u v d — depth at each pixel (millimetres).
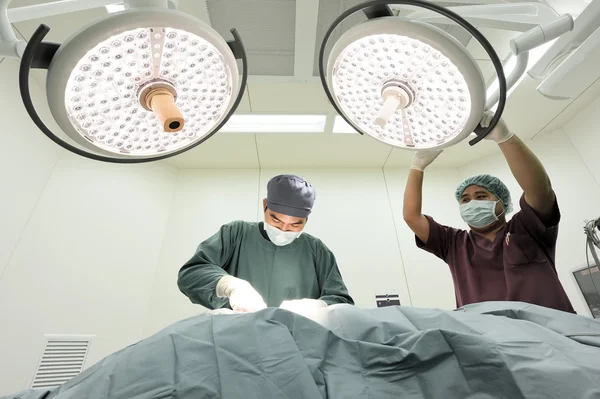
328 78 703
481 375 530
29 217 1876
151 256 2359
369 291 2377
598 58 939
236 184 2852
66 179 2125
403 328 676
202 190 2791
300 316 655
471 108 624
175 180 2834
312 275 1415
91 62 536
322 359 568
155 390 470
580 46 932
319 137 2668
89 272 1998
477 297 1400
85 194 2170
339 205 2770
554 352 557
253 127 2570
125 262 2188
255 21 1781
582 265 1704
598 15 897
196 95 664
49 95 531
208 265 1218
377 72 685
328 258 1451
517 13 874
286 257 1435
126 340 1997
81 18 1771
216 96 680
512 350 562
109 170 2377
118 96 606
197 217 2621
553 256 1385
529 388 492
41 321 1732
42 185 1993
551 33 778
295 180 1406
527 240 1353
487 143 2764
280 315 652
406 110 725
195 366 513
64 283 1879
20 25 1764
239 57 660
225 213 2658
